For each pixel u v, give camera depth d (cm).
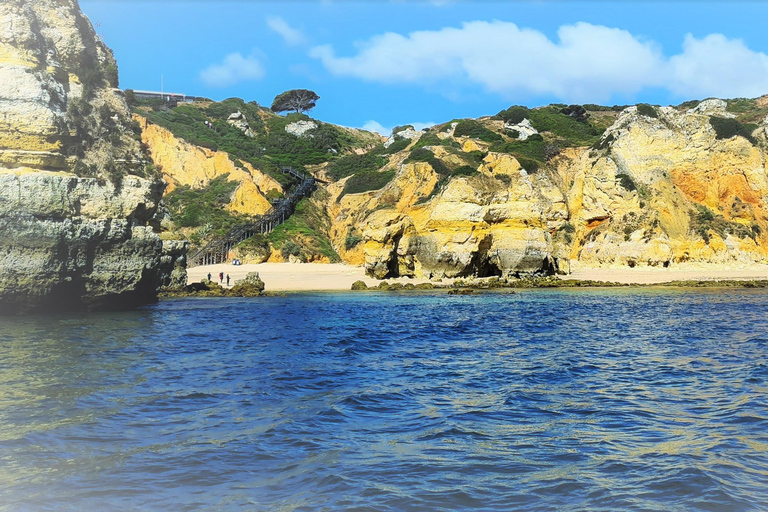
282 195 10294
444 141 11956
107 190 3650
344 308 4112
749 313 3794
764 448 1195
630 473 1066
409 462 1116
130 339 2556
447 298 4831
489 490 994
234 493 970
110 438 1214
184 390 1620
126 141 4184
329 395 1605
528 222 6112
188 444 1187
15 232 3216
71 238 3403
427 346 2534
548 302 4525
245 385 1698
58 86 3762
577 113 13525
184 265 5419
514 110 13312
